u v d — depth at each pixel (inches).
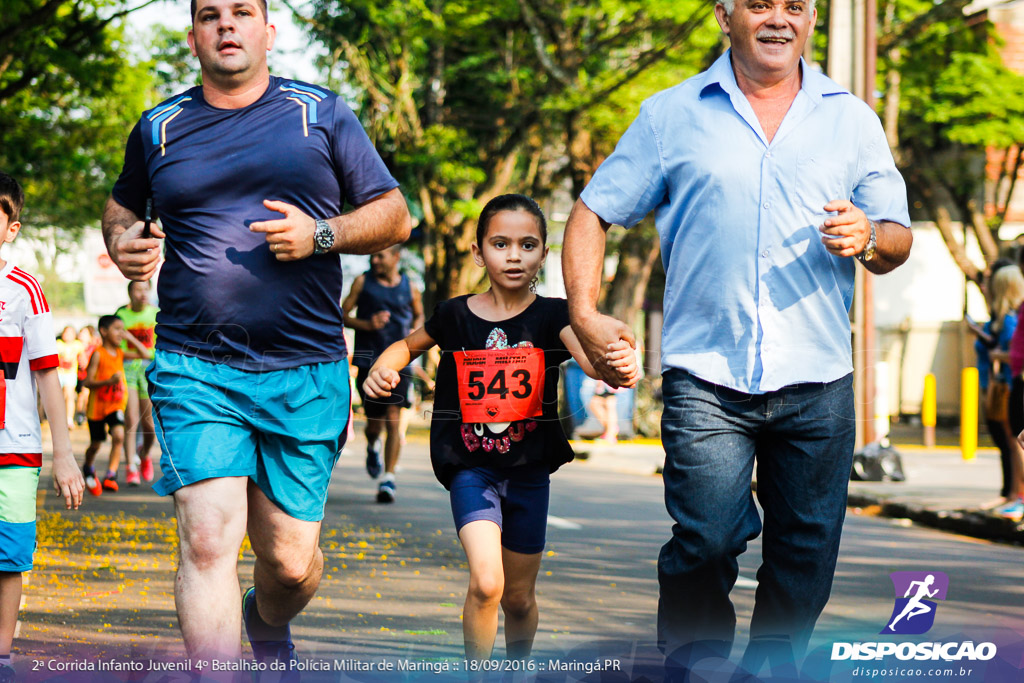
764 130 212.1
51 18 789.2
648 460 896.9
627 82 1125.7
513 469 242.4
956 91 1208.2
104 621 309.3
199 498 215.5
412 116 1444.4
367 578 385.4
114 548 441.7
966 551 474.6
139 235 223.5
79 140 1156.5
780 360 210.8
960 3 1114.7
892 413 1518.2
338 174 230.4
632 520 550.6
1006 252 566.3
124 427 645.9
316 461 229.0
